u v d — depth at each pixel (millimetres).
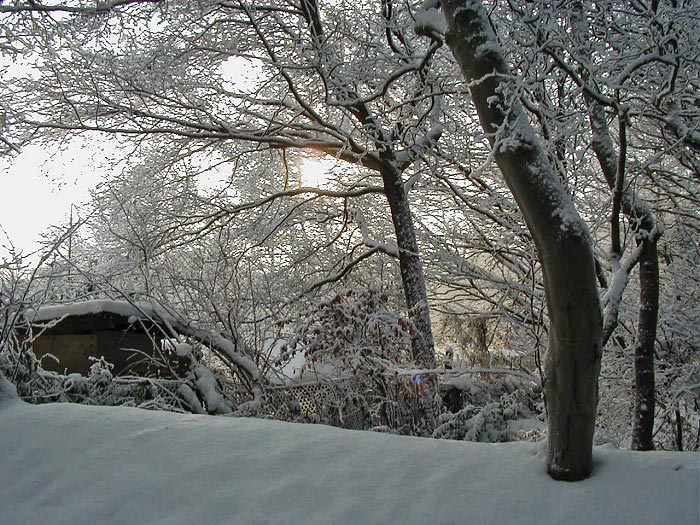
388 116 10234
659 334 9094
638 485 3348
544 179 3293
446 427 6449
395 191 10203
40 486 4086
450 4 3699
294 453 4062
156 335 8867
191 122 10367
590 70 5164
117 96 10180
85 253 11031
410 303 9742
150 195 11070
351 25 9391
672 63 5023
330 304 7832
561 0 5215
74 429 4688
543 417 6945
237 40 9516
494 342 12531
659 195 8320
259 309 10344
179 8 8930
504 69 3629
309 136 10672
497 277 9242
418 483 3609
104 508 3740
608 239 9000
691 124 6633
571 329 3332
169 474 3996
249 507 3607
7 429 4773
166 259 10383
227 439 4344
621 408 8992
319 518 3426
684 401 8680
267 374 8352
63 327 8500
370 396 7195
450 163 8875
